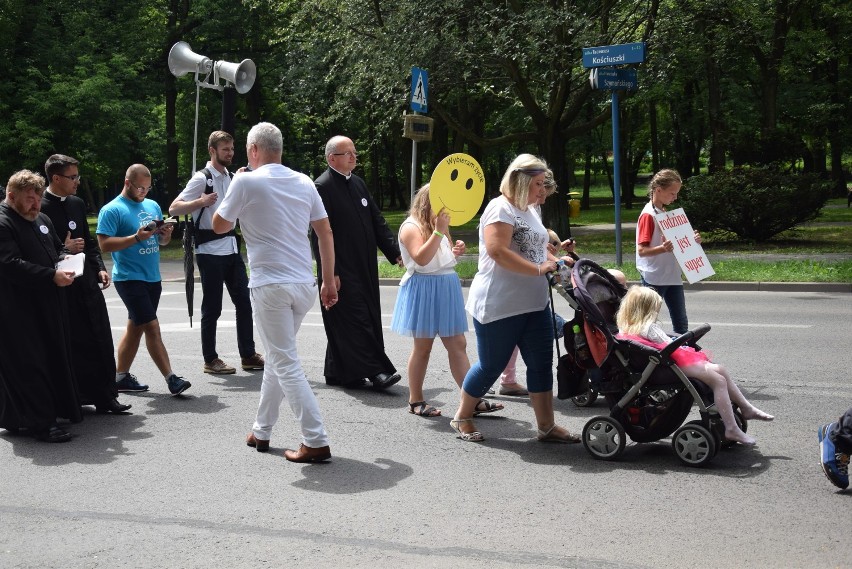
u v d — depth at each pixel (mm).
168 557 4285
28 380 6340
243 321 8766
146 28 30719
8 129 26594
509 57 20234
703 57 23156
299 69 26828
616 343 5594
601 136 45344
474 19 20562
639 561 4113
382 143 43594
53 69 27922
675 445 5559
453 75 21297
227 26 32219
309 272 5832
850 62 34406
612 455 5648
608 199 59656
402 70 20688
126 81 29875
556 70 20656
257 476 5516
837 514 4656
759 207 19359
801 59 31875
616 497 4988
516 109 31812
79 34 29156
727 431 5508
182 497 5148
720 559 4117
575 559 4152
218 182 8438
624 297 5859
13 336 6305
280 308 5711
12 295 6305
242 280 8703
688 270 7273
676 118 39531
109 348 7141
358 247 7820
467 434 6227
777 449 5797
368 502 5004
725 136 25156
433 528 4590
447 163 6258
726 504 4836
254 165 5887
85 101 26938
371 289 7906
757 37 25078
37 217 6543
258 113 35594
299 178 5867
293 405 5750
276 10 28375
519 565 4102
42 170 27047
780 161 23000
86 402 7133
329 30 23219
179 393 7609
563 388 6113
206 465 5754
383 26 21422
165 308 13602
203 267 8508
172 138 32781
